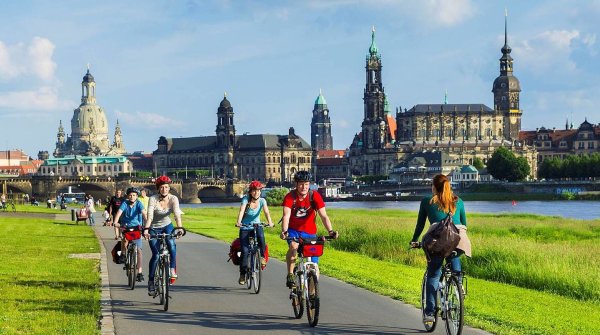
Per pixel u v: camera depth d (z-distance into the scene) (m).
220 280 38.84
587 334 25.66
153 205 31.83
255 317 28.45
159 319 28.00
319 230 76.94
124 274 41.22
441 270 25.05
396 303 31.45
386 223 89.94
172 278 31.67
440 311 24.98
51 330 25.16
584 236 92.19
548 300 34.62
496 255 52.28
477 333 25.31
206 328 26.33
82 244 62.38
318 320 27.66
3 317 27.38
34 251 55.22
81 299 31.80
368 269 44.59
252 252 34.38
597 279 41.44
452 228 24.22
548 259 50.31
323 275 41.22
